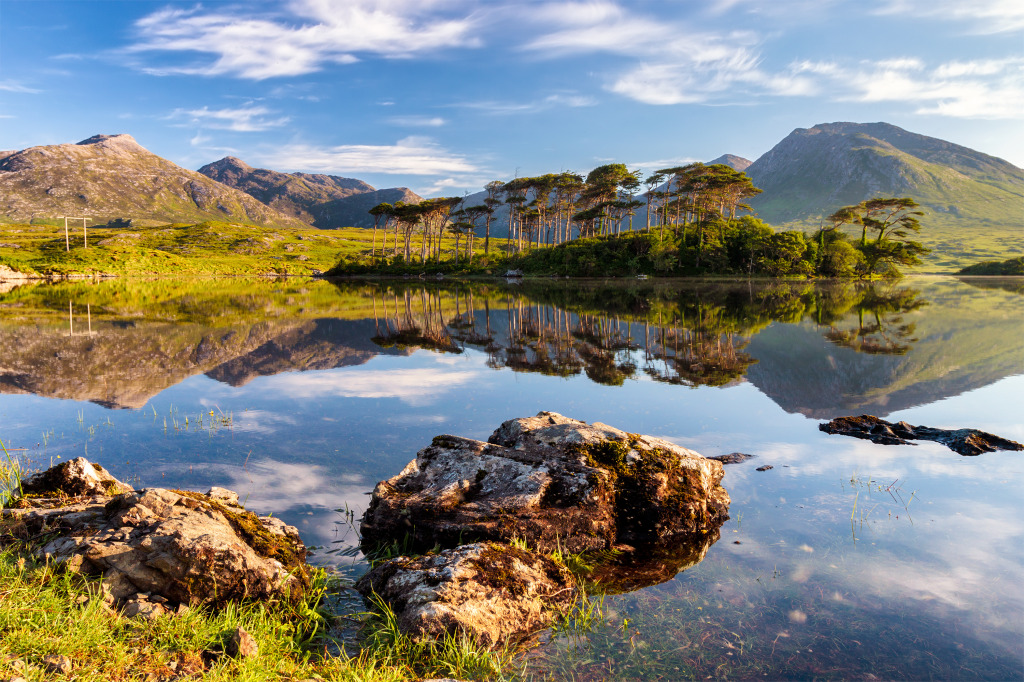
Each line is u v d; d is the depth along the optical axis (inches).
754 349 738.2
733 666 161.8
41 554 171.0
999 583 201.9
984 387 522.0
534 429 308.2
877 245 3565.5
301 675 145.8
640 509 259.1
